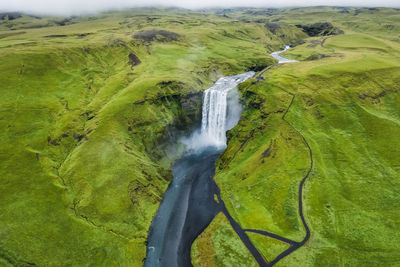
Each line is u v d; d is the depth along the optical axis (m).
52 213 72.94
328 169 85.94
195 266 65.06
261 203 79.75
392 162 86.19
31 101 109.19
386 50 197.12
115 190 82.81
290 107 108.81
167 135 112.12
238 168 95.38
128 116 107.12
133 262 66.56
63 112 110.12
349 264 59.53
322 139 96.31
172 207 84.44
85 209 76.31
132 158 94.19
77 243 67.62
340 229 68.00
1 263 59.69
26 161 86.06
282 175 85.62
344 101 110.62
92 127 102.38
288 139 96.62
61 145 96.69
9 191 75.81
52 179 83.00
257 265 62.38
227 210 80.75
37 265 61.47
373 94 114.88
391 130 97.69
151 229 76.38
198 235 73.25
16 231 66.69
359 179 81.88
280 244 66.25
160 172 97.19
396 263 57.91
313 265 60.47
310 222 70.75
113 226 74.00
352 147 93.12
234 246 67.94
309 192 79.00
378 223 68.19
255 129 106.06
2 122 95.81
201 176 99.25
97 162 89.44
